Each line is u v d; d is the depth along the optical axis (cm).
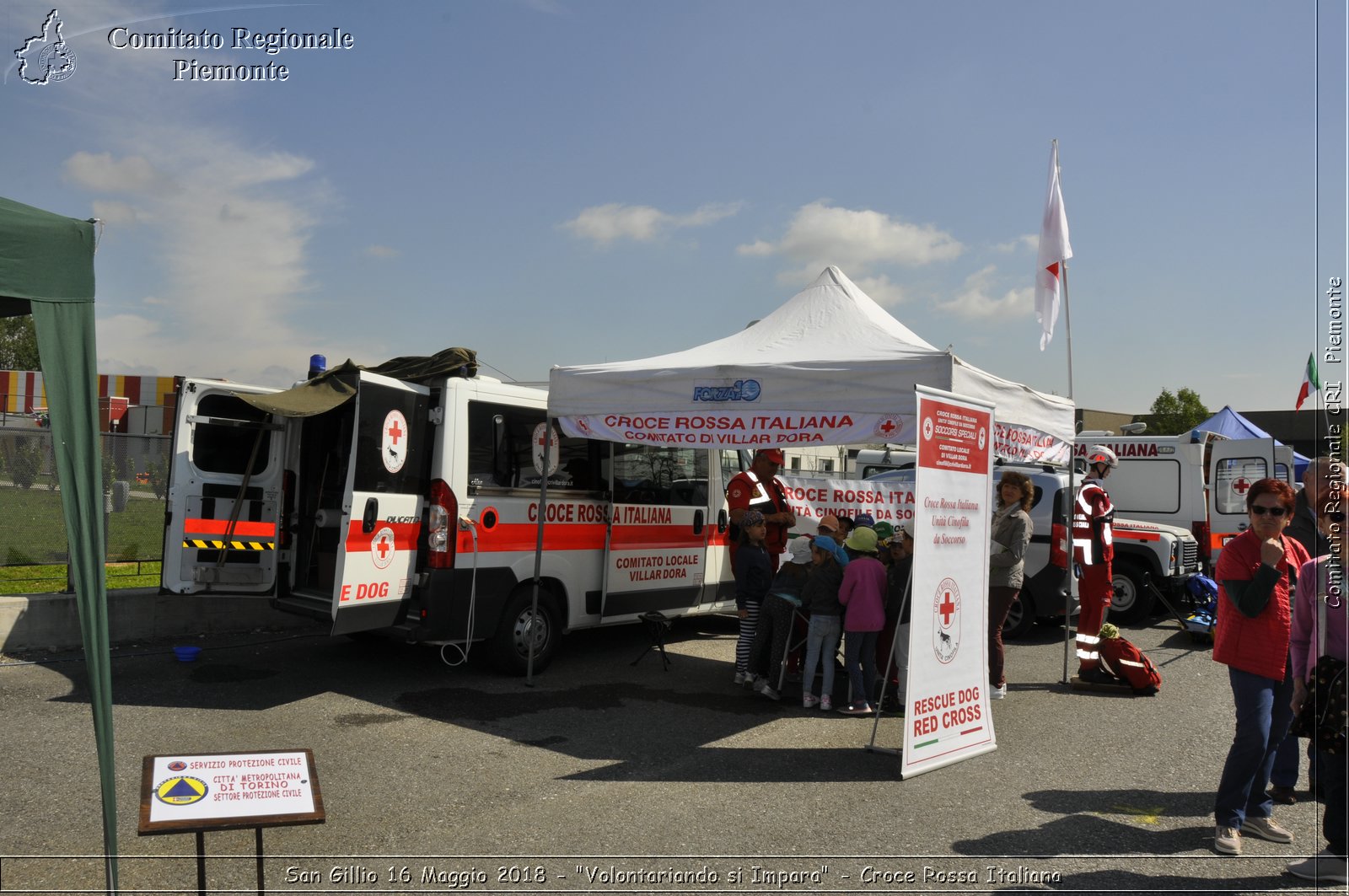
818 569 724
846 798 531
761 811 509
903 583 749
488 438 769
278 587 821
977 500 650
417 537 735
